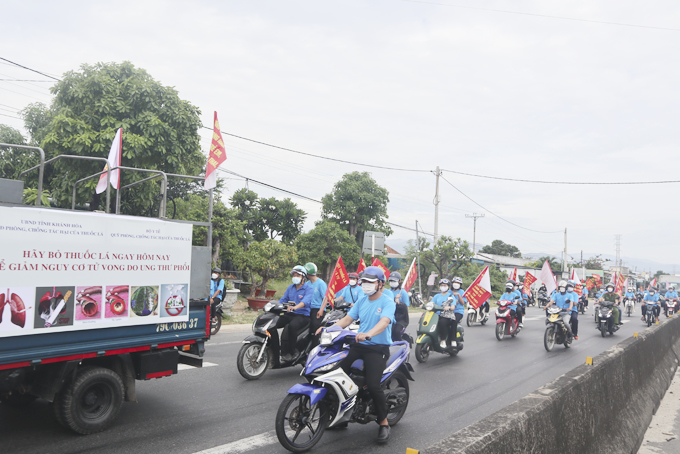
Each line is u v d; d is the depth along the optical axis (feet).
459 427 19.17
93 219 15.81
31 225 14.30
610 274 263.90
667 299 92.89
